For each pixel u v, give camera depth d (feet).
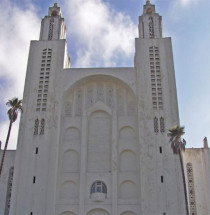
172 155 154.71
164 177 150.41
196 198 158.51
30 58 182.19
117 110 175.22
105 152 164.45
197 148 168.55
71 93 180.75
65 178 158.61
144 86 171.32
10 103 136.05
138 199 152.25
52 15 207.72
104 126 170.50
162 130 160.86
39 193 148.56
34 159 155.74
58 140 161.07
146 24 196.44
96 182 157.17
